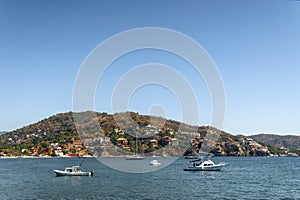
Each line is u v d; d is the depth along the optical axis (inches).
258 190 2431.1
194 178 3260.3
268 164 6195.9
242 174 3848.4
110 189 2442.2
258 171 4372.5
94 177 3351.4
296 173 4057.6
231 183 2856.8
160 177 3312.0
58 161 7500.0
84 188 2517.2
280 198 2076.8
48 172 4284.0
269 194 2239.2
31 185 2785.4
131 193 2246.6
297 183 2888.8
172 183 2815.0
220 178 3304.6
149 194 2204.7
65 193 2281.0
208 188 2512.3
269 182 2977.4
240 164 6156.5
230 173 3934.5
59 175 3533.5
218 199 2032.5
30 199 2070.6
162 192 2293.3
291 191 2383.1
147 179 3132.4
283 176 3634.4
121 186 2610.7
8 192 2384.4
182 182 2901.1
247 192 2327.8
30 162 7317.9
